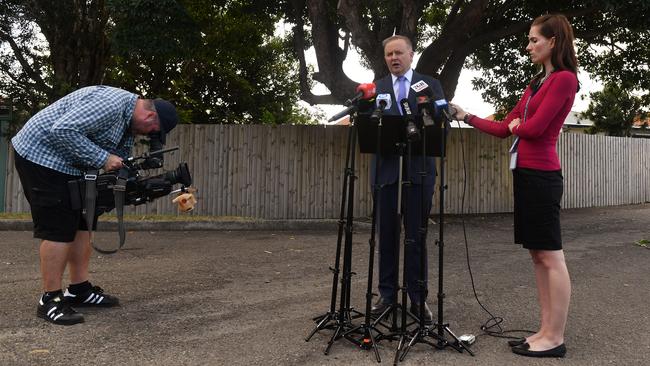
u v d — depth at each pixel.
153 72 15.93
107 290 4.59
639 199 14.82
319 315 3.90
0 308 3.93
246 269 5.66
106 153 3.54
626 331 3.57
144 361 2.95
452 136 11.44
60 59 11.61
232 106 18.44
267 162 10.76
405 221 3.26
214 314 3.90
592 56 12.79
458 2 10.48
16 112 10.85
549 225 3.11
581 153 13.36
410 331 3.45
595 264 5.93
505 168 11.84
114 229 8.86
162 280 5.04
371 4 9.84
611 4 8.68
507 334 3.54
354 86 10.27
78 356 3.01
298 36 11.25
